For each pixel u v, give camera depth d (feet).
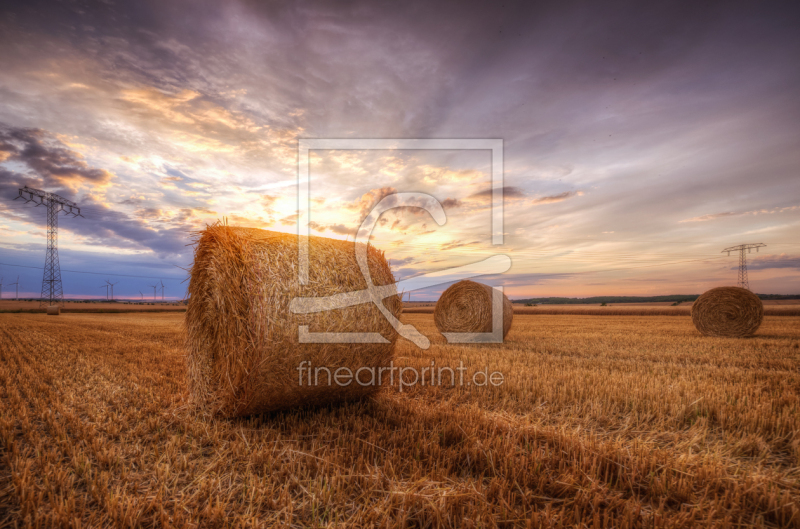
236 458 11.94
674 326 64.64
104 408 16.75
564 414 16.08
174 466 11.37
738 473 10.87
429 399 18.58
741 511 9.04
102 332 50.37
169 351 32.96
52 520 8.41
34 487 10.00
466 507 9.16
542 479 9.99
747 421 14.37
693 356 30.40
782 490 9.98
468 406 17.20
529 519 8.39
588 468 10.87
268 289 14.93
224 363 16.17
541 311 141.59
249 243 15.43
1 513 8.89
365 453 11.95
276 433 13.98
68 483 9.96
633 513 8.77
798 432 12.98
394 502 9.25
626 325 67.51
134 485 10.05
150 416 15.81
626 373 23.34
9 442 12.38
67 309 167.22
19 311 145.79
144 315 119.55
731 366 26.50
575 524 8.55
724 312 47.24
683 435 13.70
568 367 25.29
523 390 19.34
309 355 15.46
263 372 14.88
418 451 11.62
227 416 16.08
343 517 8.89
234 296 15.30
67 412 15.69
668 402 16.90
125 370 24.57
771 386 20.22
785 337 45.27
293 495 9.86
